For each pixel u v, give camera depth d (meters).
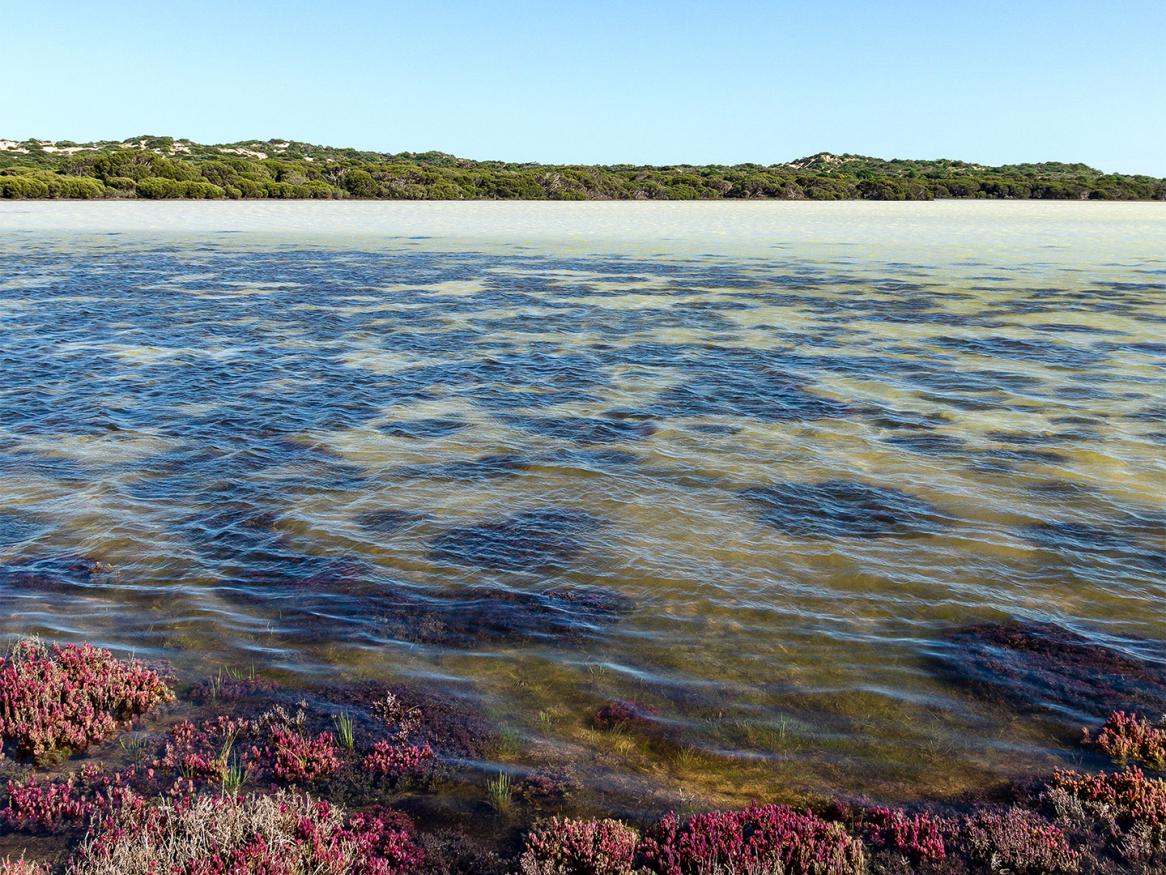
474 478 10.95
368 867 4.52
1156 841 4.76
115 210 70.75
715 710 6.12
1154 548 8.95
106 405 14.12
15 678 6.06
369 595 7.81
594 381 16.53
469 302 27.23
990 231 59.44
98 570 8.22
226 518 9.51
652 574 8.30
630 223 67.06
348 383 16.09
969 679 6.54
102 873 4.38
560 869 4.55
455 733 5.79
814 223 67.81
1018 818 4.92
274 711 6.01
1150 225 66.00
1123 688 6.40
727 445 12.46
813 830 4.75
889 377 16.92
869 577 8.28
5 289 27.77
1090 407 14.64
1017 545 9.02
